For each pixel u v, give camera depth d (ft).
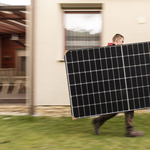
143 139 11.39
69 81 11.32
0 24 26.43
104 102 11.44
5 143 11.05
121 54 11.39
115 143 10.82
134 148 10.15
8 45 35.83
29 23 17.58
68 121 15.46
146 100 11.64
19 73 35.45
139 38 17.67
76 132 12.94
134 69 11.47
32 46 17.20
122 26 17.70
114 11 17.69
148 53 11.51
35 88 17.90
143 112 16.99
